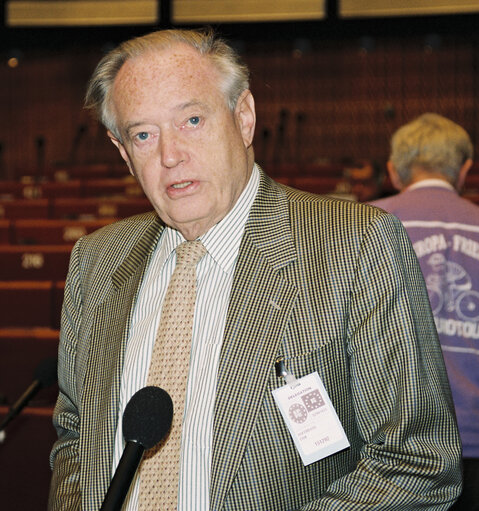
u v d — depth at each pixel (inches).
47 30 449.4
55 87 463.8
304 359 56.5
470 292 92.6
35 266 165.8
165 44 59.6
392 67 443.2
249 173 63.3
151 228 67.3
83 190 326.0
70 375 67.8
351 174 339.9
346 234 58.7
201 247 61.8
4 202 269.1
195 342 59.3
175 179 58.4
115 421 60.6
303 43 447.2
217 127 58.9
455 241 94.3
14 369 123.5
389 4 430.0
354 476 56.1
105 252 68.7
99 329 64.8
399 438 55.2
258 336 57.1
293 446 56.1
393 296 57.3
